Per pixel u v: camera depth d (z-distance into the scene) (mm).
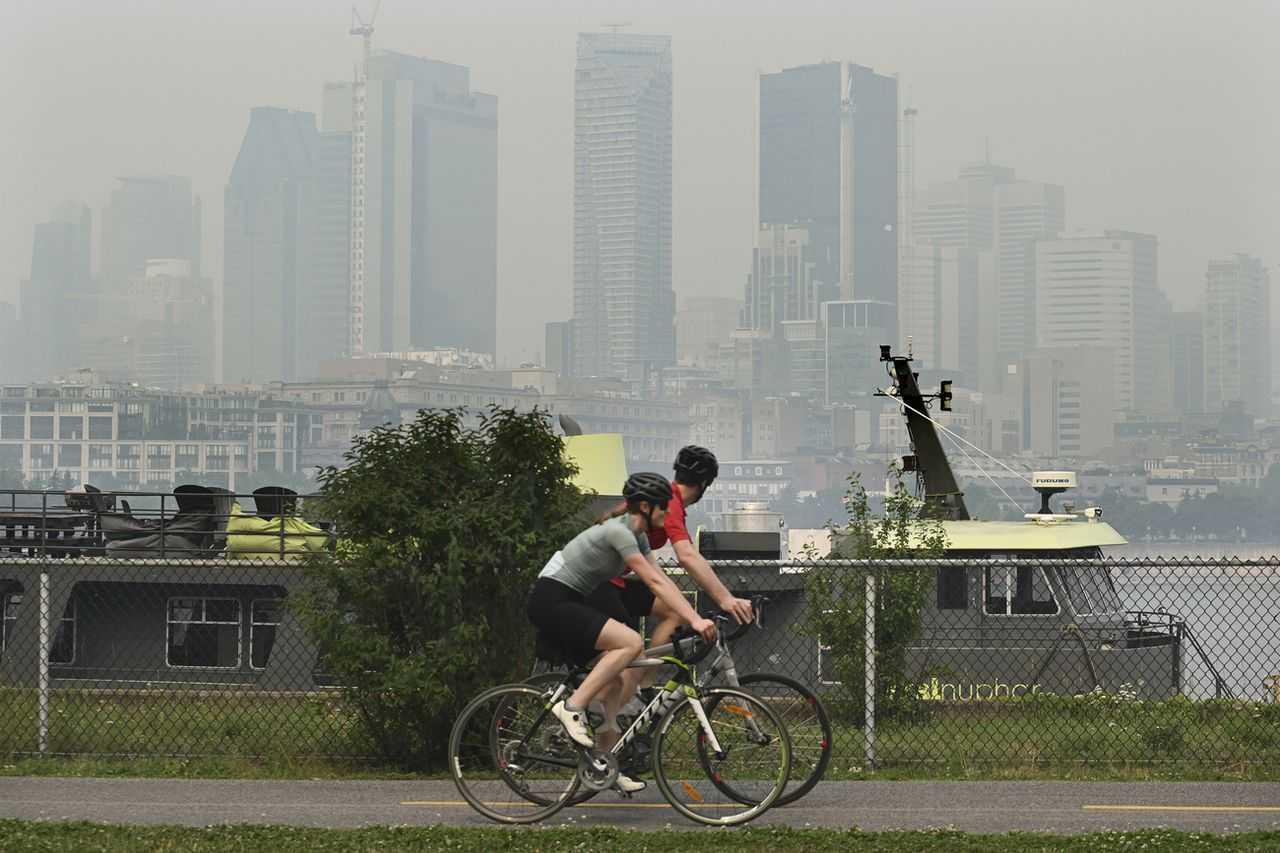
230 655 41031
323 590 25125
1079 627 41438
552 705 20203
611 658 19734
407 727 24453
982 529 42344
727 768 20188
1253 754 25562
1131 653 41438
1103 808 20844
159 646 41188
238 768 24594
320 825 19953
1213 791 22172
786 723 20891
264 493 41844
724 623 20766
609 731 20109
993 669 41438
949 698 35625
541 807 20312
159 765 24875
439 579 24188
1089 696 32719
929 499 43812
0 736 27594
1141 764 24750
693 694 20094
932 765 24812
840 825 19688
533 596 20141
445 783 23172
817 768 20719
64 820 19938
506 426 24891
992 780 23188
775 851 17922
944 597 41844
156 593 41312
